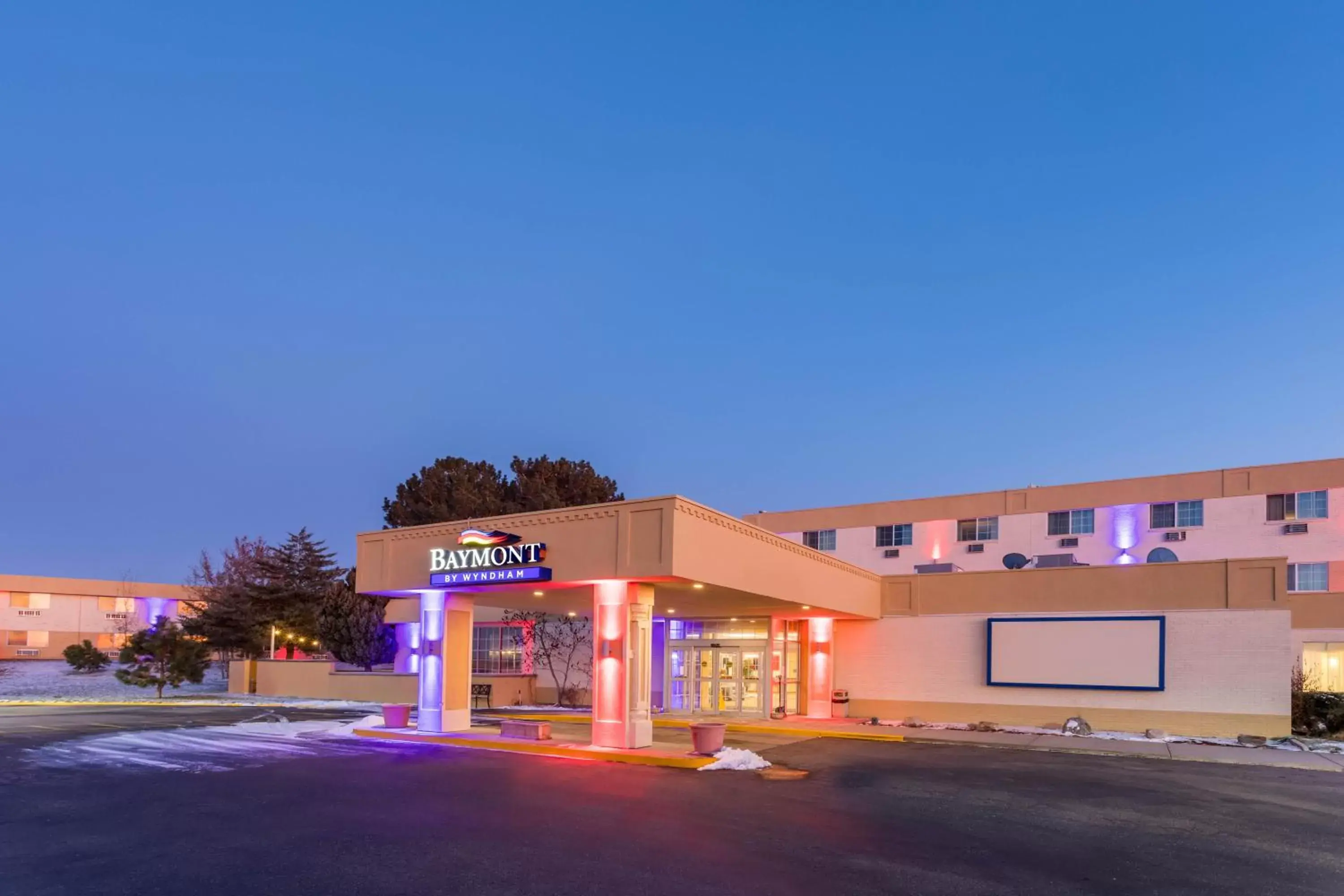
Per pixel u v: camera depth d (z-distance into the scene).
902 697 28.12
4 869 9.60
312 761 17.61
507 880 9.22
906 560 43.97
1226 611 23.86
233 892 8.79
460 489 41.94
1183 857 10.68
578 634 34.88
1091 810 13.53
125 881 9.15
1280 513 36.03
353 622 37.22
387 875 9.38
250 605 42.66
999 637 26.73
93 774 15.84
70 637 64.50
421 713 22.53
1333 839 11.76
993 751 20.91
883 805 13.72
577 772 16.52
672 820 12.20
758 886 9.12
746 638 28.92
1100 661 25.22
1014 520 41.72
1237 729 23.28
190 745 20.02
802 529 47.06
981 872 9.83
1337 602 32.38
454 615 22.95
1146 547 38.47
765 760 18.62
